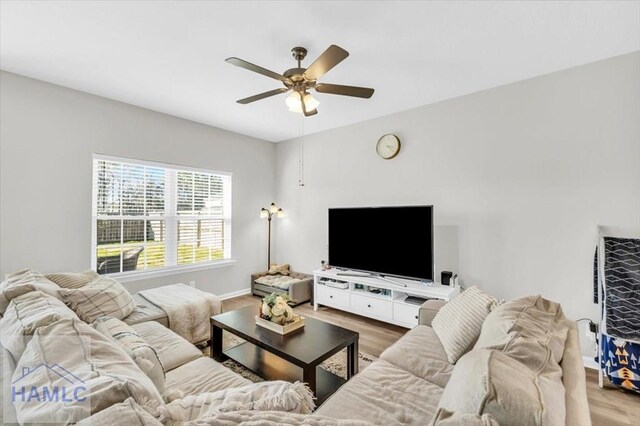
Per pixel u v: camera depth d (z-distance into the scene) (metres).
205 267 4.16
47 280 2.25
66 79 2.80
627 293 2.10
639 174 2.29
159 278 3.73
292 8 1.83
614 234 2.37
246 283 4.70
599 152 2.44
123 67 2.57
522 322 1.23
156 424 0.70
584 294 2.49
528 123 2.76
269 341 2.03
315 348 1.93
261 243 4.93
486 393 0.72
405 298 3.29
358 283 3.53
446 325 1.88
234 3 1.79
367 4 1.79
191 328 2.63
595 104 2.45
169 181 3.86
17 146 2.71
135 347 1.32
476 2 1.77
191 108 3.53
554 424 0.67
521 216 2.79
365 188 3.94
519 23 1.96
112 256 3.36
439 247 3.29
